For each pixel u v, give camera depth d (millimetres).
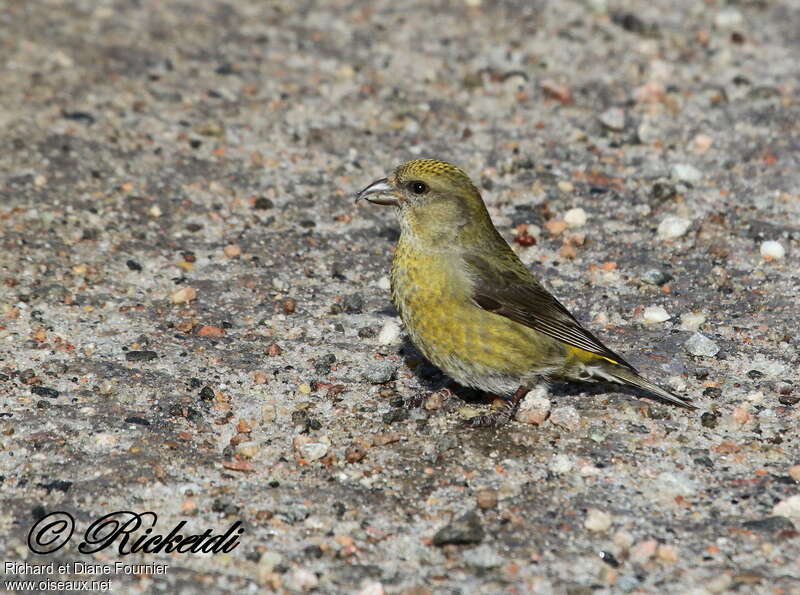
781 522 8547
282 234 13703
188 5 20328
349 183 14961
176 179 14758
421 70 18062
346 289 12578
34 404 10062
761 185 14641
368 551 8320
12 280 12133
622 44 18922
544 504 8859
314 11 20281
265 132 16094
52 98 16391
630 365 10523
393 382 10758
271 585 7926
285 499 8906
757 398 10352
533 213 14156
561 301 12281
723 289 12445
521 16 20016
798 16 20094
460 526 8375
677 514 8727
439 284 9914
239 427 9852
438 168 10125
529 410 9930
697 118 16453
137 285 12414
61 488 8922
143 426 9812
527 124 16453
